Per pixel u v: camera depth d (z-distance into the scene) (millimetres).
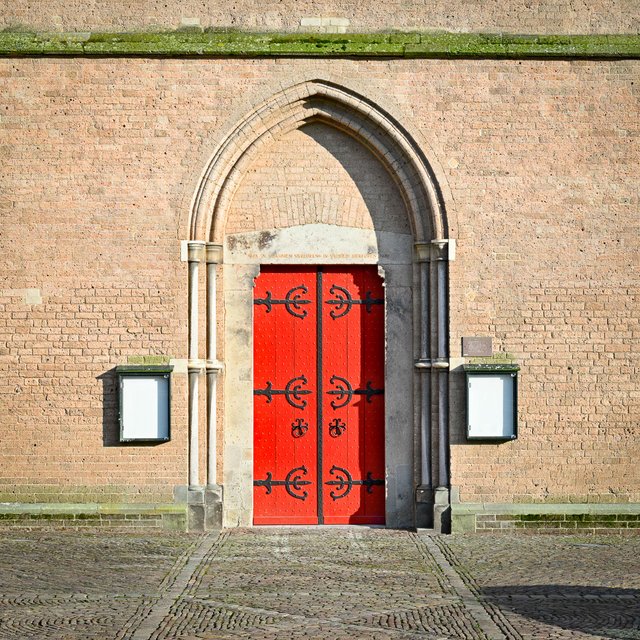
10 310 17062
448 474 17266
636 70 17312
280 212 17672
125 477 17062
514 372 17094
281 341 17766
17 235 17078
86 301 17078
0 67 17094
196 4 17203
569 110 17281
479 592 12750
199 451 17297
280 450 17781
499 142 17281
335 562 14578
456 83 17281
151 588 12875
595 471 17203
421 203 17469
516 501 17172
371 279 17781
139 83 17141
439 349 17312
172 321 17078
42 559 14648
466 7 17297
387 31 17266
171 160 17172
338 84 17219
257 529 17344
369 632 10953
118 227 17109
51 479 17031
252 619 11445
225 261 17625
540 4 17297
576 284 17234
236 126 17188
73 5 17156
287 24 17250
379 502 17750
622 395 17219
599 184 17281
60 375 17047
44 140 17094
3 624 11156
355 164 17719
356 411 17766
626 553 15312
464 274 17234
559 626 11172
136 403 17000
